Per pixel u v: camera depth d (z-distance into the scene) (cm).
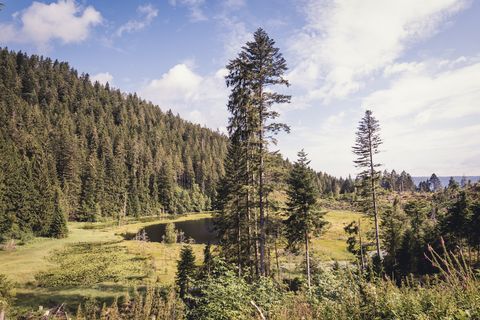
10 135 10631
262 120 1808
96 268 4494
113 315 946
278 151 1809
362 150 2972
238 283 926
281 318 675
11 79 17775
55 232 7350
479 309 426
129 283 3566
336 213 9388
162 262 5112
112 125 16988
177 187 14725
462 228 3209
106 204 11138
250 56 1869
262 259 1775
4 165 6981
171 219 11694
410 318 482
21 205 6962
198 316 891
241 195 2319
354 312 548
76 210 10212
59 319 937
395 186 15062
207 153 17850
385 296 541
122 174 12550
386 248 3506
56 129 13512
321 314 612
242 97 1866
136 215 12156
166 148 17312
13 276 3791
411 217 4641
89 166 11119
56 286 3409
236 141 1986
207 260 2641
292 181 2703
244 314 828
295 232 2712
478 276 504
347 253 4512
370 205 2942
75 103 18650
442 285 515
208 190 15250
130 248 6259
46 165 10112
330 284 755
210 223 10638
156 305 967
